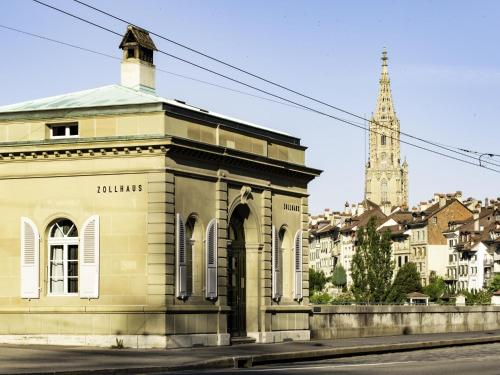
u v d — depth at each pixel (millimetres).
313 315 53594
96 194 43531
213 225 45688
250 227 49031
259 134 49562
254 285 48938
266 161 49281
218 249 45938
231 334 47781
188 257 44656
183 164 43844
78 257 43719
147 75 50344
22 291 44312
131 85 49812
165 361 35500
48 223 44156
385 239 187375
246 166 48125
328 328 54750
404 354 44969
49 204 44188
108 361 35281
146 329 42469
